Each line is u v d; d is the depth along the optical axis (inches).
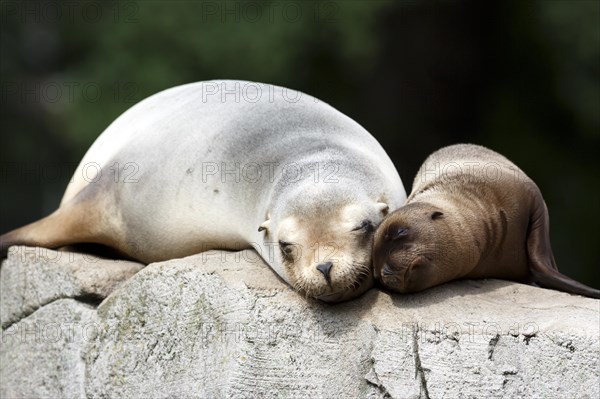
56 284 1316.4
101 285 1284.4
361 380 1072.2
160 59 2859.3
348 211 1106.1
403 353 1062.4
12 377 1369.3
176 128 1336.1
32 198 3772.1
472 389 1035.9
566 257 3284.9
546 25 3169.3
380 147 1302.9
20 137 3784.5
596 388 1008.2
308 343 1096.2
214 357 1132.5
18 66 3850.9
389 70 3331.7
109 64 2891.2
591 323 1035.3
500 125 3361.2
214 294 1148.5
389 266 1079.6
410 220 1090.7
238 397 1100.5
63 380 1285.7
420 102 3353.8
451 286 1140.5
